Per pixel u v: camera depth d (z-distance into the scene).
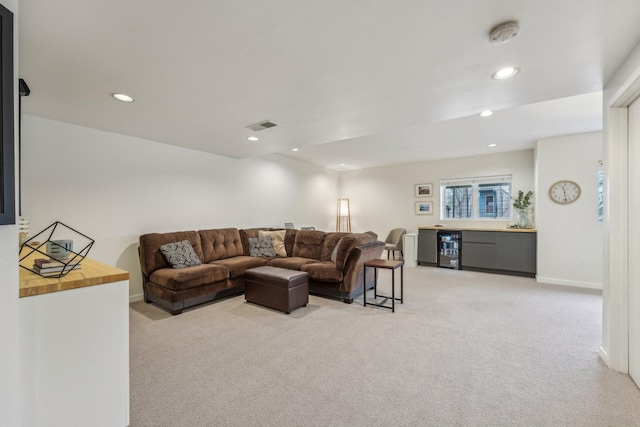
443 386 1.88
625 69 1.82
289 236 5.03
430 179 6.64
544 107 3.21
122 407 1.43
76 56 1.75
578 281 4.42
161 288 3.33
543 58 1.81
